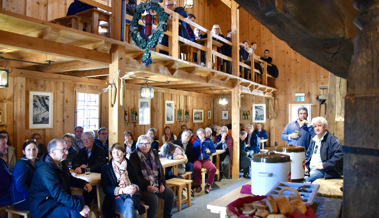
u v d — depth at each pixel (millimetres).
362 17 1133
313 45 1365
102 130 5395
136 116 8594
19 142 5695
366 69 1111
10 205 3891
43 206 3348
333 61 1490
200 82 7203
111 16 4531
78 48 4172
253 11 1203
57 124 6477
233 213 1526
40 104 6117
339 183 3002
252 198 1738
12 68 5480
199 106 11922
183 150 6402
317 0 1157
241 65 9312
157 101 9445
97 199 4441
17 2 5730
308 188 2186
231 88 8758
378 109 1075
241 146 8766
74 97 6844
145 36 3928
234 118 8672
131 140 6277
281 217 1485
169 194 4832
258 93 10695
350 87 1166
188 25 6656
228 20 13312
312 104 11969
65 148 3508
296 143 4461
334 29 1250
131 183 4082
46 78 6188
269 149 2947
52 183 3314
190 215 5332
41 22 3549
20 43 3539
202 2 12531
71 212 3389
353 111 1133
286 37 1308
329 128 5383
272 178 2293
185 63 6066
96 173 4574
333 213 1989
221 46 8711
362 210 1105
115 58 4602
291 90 12359
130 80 8141
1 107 5449
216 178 8383
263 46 12844
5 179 4004
